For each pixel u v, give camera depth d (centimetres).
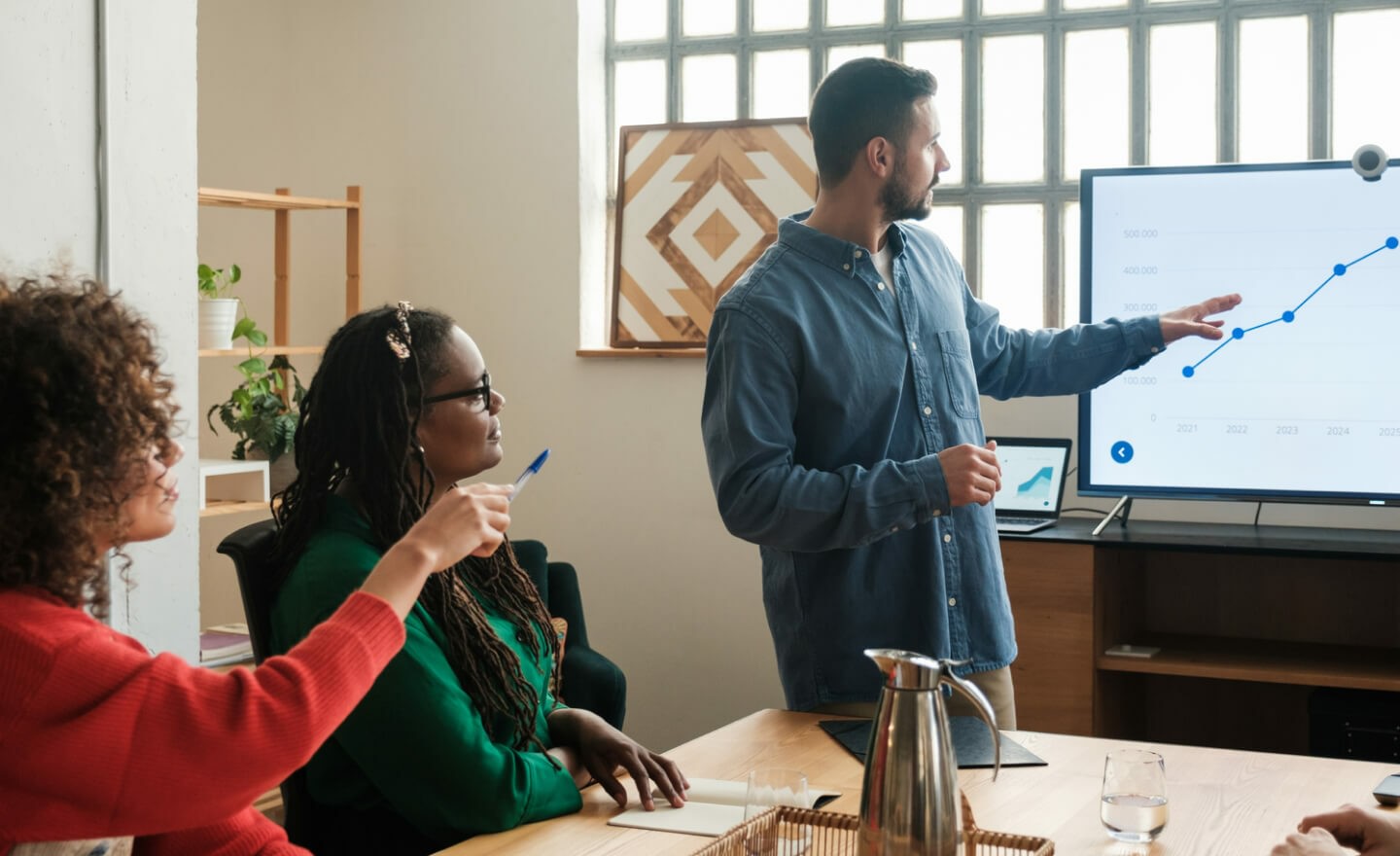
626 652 402
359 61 429
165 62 260
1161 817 134
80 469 95
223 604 445
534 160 410
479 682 169
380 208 428
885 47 387
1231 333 303
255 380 385
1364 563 323
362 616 106
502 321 415
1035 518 334
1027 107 373
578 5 404
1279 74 348
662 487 396
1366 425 294
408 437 176
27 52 236
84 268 246
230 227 443
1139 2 360
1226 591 337
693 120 409
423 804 154
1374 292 292
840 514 189
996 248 377
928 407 213
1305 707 333
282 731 97
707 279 395
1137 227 307
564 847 142
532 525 412
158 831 97
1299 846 124
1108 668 299
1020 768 166
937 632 203
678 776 162
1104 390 312
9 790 92
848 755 174
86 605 106
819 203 219
